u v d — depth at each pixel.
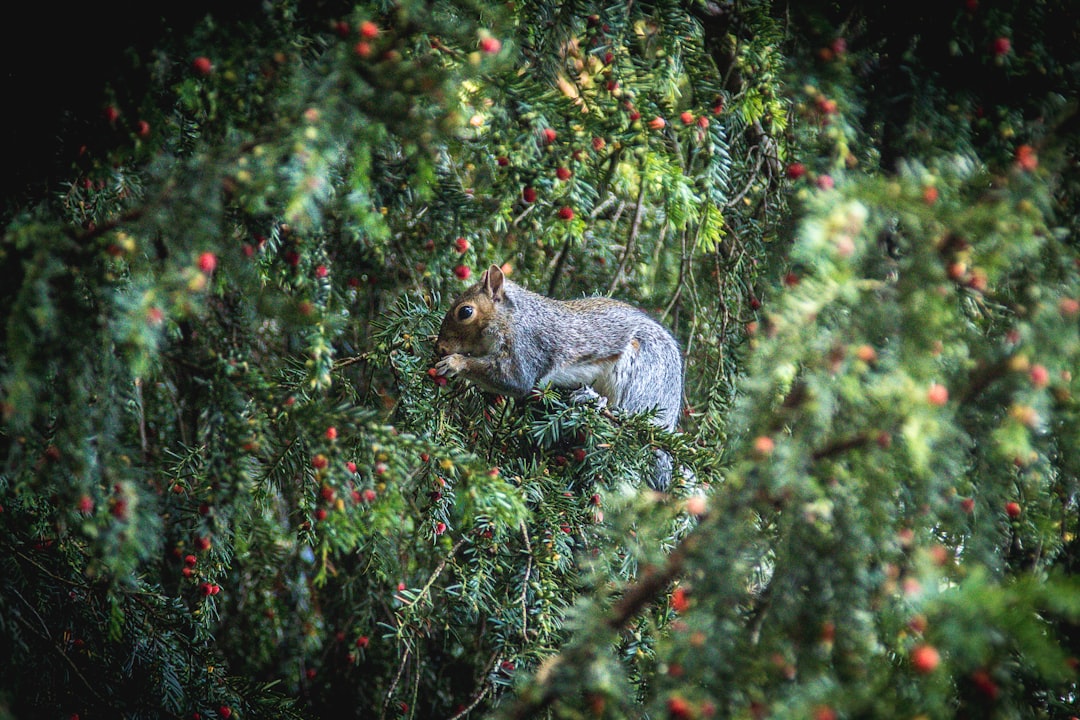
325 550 5.20
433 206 6.64
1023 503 5.56
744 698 4.12
